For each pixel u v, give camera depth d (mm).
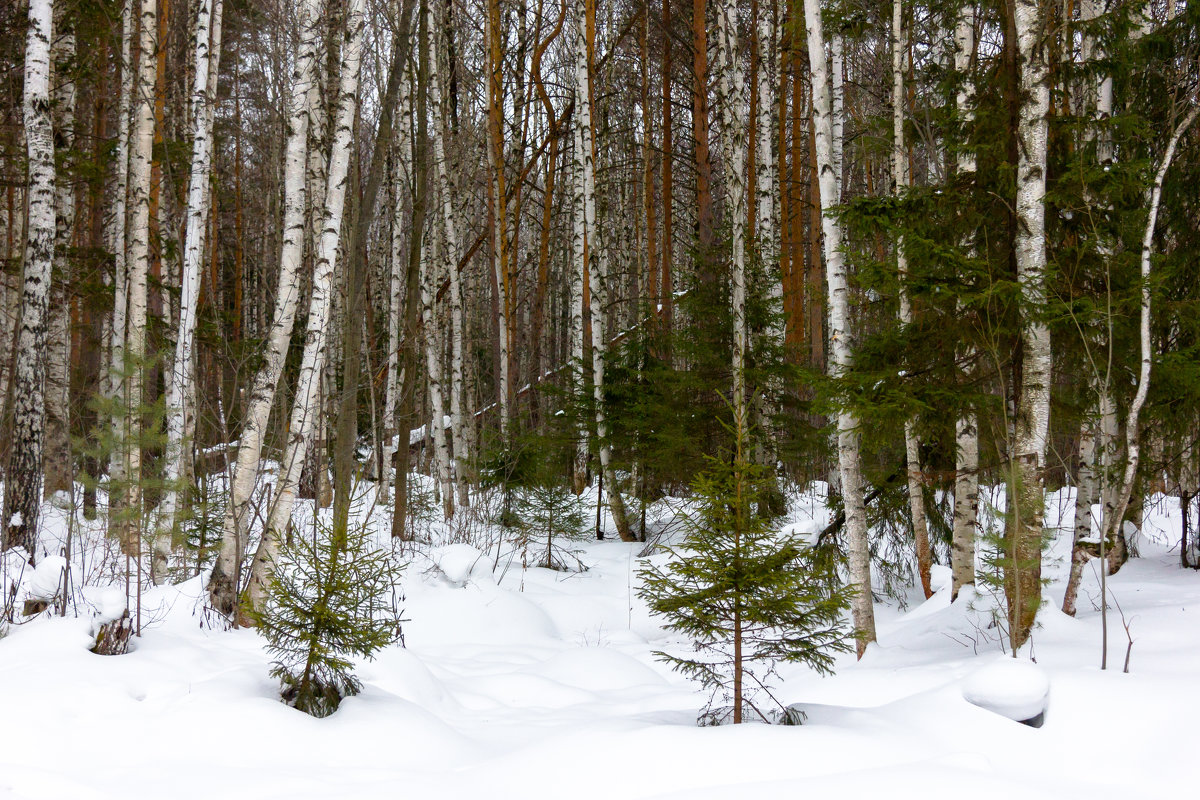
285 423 11688
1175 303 6133
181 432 9344
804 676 6676
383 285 20922
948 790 3555
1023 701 4406
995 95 6754
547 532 12383
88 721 4266
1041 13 6078
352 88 8102
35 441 9297
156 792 3609
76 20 12594
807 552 5020
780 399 12312
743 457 5098
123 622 5461
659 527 14109
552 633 9453
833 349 7223
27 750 3867
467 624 9055
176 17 16234
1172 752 3984
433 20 15273
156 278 12953
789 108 22016
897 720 4621
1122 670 4855
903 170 9094
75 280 12352
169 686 4953
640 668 7473
